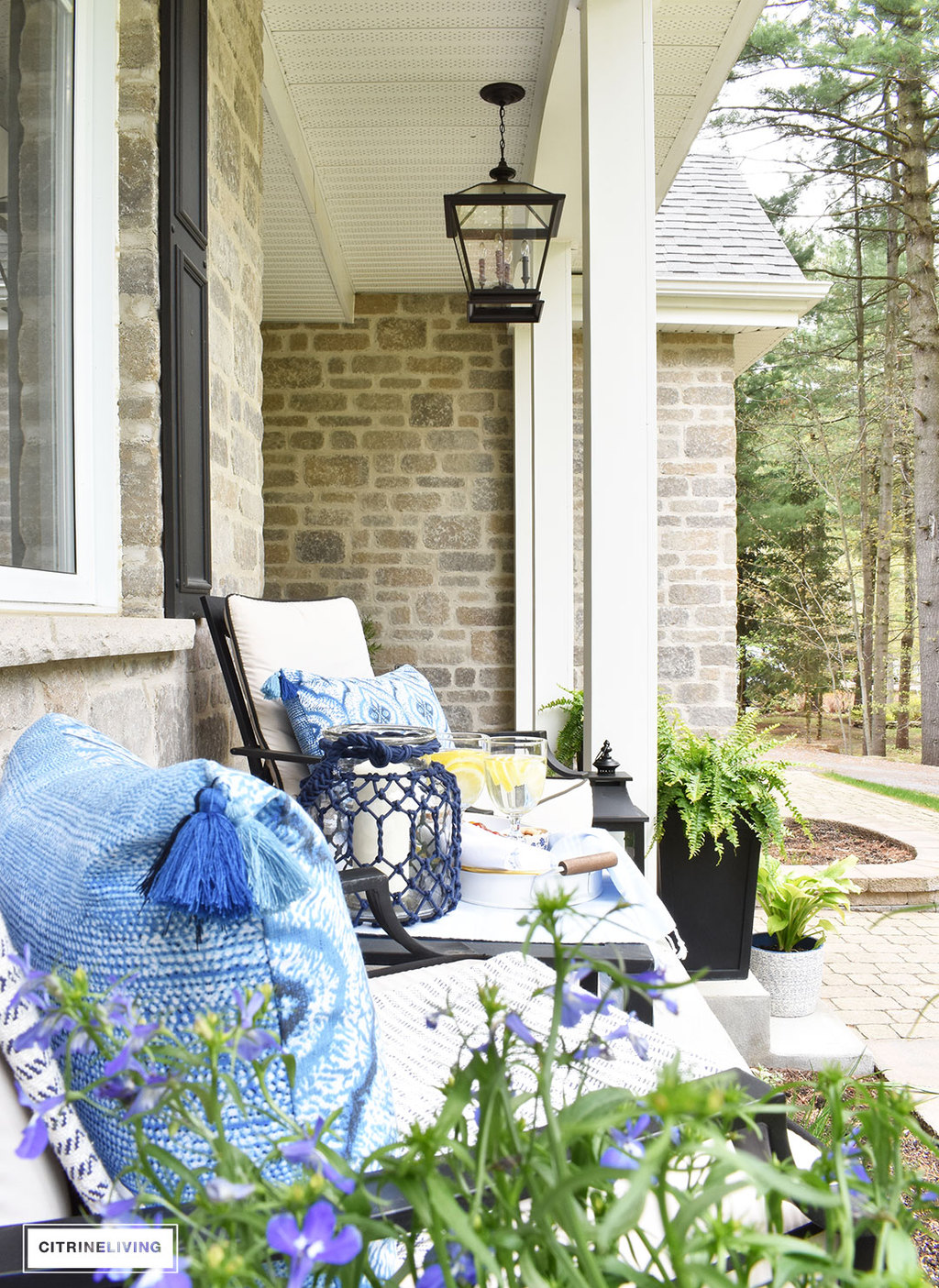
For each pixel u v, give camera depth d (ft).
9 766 3.49
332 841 5.53
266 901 2.19
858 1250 2.14
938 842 19.45
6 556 5.73
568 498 18.01
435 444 22.08
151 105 7.26
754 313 21.40
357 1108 2.46
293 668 8.58
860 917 15.17
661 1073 1.32
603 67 9.68
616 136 9.67
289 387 22.08
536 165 14.35
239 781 2.31
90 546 6.98
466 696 22.00
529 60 12.76
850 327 52.95
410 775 5.50
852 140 47.88
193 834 2.13
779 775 9.73
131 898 2.35
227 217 9.73
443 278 21.13
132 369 7.31
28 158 6.15
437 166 15.84
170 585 7.42
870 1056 9.66
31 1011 2.38
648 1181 1.20
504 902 5.82
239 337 10.34
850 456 50.47
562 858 6.00
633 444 9.66
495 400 22.07
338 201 17.10
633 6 9.70
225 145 9.55
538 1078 1.43
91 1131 2.51
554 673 18.13
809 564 52.95
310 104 13.89
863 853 19.25
